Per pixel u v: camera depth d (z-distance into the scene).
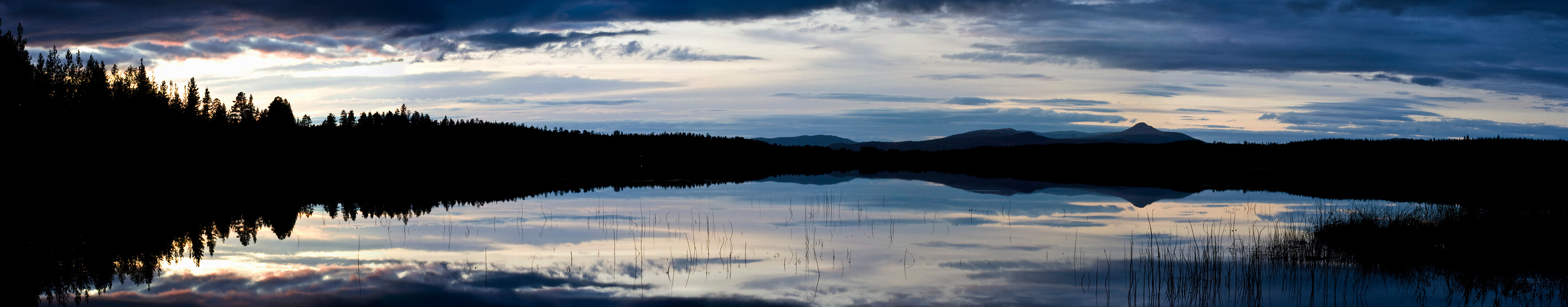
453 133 92.38
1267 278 14.45
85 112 47.91
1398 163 56.19
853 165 88.44
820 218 25.16
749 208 28.66
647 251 18.11
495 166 71.25
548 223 23.39
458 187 41.41
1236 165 71.00
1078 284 14.55
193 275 15.34
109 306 12.92
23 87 43.53
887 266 16.28
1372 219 19.55
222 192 36.84
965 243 19.47
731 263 16.61
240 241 19.69
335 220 24.48
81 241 19.59
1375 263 15.55
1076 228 22.45
